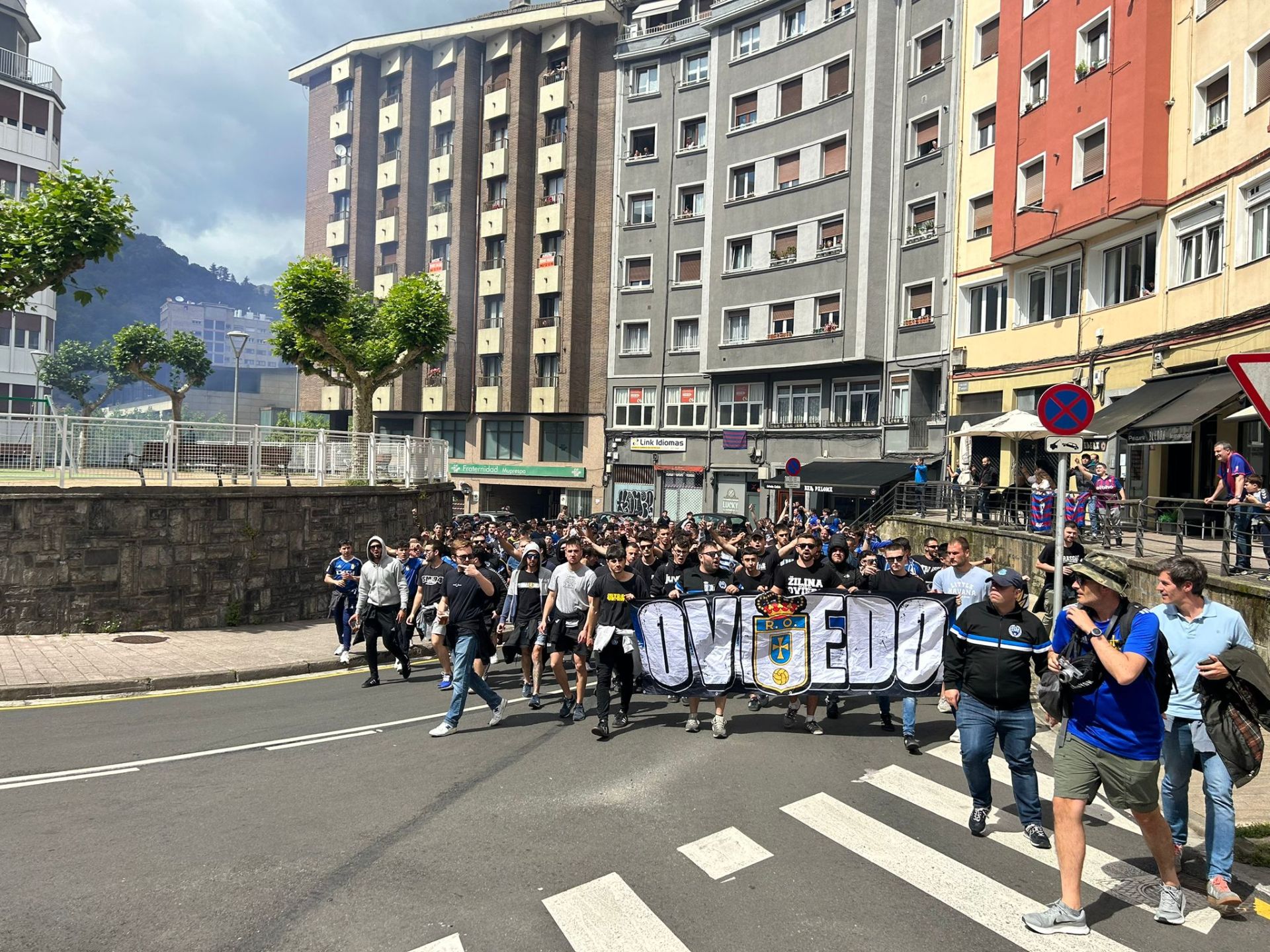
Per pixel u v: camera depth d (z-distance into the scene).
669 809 6.11
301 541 17.48
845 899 4.72
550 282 43.72
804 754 7.69
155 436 15.20
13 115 41.97
